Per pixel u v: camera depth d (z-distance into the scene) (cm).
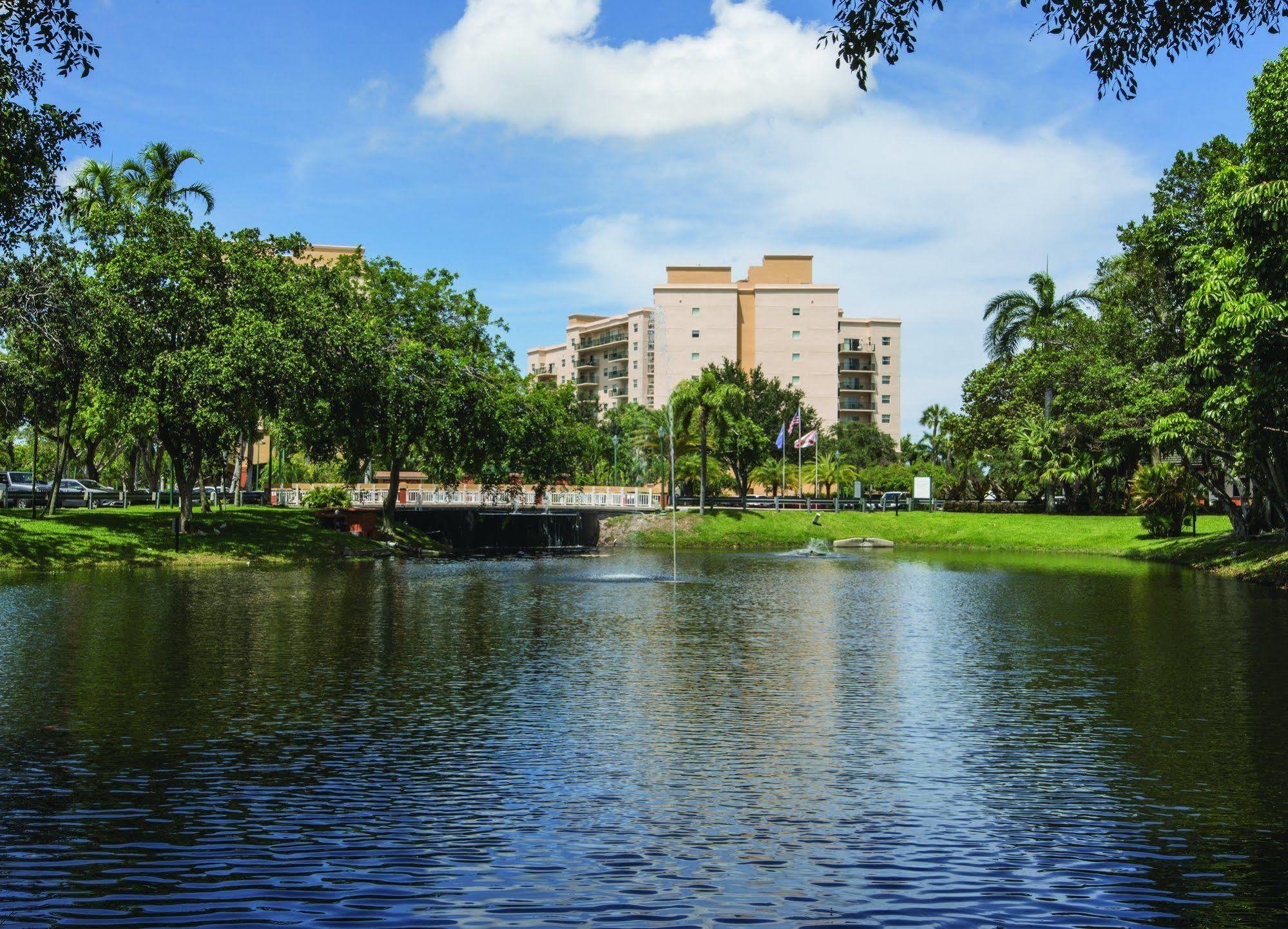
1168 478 6053
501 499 6556
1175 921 739
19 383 3506
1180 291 4772
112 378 3800
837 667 1808
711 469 8712
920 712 1435
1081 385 6719
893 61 1162
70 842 885
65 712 1377
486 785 1066
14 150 1944
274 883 799
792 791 1049
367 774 1098
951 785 1075
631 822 951
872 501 9462
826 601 3008
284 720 1345
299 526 4966
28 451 8619
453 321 5509
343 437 4631
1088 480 7556
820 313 14038
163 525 4416
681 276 14125
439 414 4819
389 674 1692
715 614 2639
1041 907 762
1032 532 6888
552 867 837
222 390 3769
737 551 6247
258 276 4125
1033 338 7788
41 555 3769
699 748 1224
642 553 5938
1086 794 1043
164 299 3906
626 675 1708
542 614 2589
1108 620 2533
